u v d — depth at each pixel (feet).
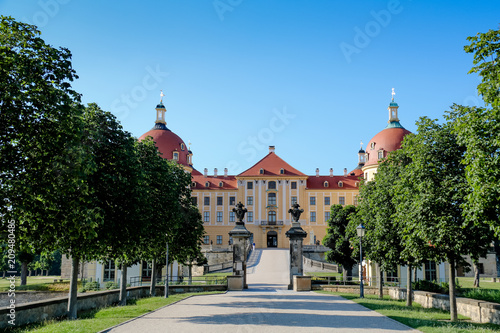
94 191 59.77
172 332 42.52
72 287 59.72
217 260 228.02
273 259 224.94
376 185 85.46
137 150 81.30
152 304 71.15
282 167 304.91
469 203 48.73
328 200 297.74
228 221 298.97
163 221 83.35
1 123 47.16
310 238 282.77
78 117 52.85
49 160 49.49
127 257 76.69
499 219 47.09
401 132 247.70
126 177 65.31
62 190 50.90
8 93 45.21
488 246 58.90
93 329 44.06
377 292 107.76
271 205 296.51
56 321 54.49
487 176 44.16
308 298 83.20
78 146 51.57
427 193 58.65
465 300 65.05
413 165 62.03
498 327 50.98
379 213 82.33
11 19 48.65
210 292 99.86
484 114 45.85
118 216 65.46
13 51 47.09
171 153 280.72
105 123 66.44
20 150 48.55
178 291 103.91
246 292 100.27
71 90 51.70
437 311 70.13
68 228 54.34
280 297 85.66
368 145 254.88
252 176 299.38
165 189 85.66
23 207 46.01
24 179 48.21
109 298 79.51
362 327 46.21
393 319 52.75
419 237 61.77
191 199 109.29
